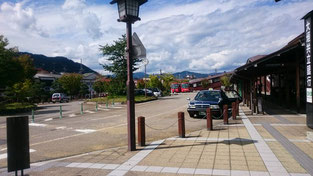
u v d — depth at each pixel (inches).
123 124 473.7
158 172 189.0
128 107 255.9
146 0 257.3
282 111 577.9
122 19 252.2
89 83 2886.3
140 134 272.7
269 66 512.4
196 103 518.3
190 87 2608.3
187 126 423.2
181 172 187.2
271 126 376.5
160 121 499.2
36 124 505.0
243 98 863.7
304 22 325.7
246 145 261.6
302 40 421.1
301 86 741.3
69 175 189.5
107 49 1250.0
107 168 203.2
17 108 882.1
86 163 219.1
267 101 895.1
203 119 510.0
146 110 754.8
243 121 442.6
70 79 2108.8
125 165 208.5
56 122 535.2
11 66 859.4
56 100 1658.5
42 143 319.6
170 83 2460.6
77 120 564.4
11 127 161.0
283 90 858.1
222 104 518.9
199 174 181.9
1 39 855.1
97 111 796.0
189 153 238.2
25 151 165.3
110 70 1296.8
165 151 248.2
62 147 294.7
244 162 205.8
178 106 868.6
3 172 203.5
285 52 467.5
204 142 281.6
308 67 321.7
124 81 1306.6
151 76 2171.5
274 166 193.6
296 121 420.2
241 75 616.4
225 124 413.7
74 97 2217.0
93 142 317.4
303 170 183.3
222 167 195.3
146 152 246.8
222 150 245.0
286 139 283.3
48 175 190.9
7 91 1081.4
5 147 305.7
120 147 275.9
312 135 269.7
